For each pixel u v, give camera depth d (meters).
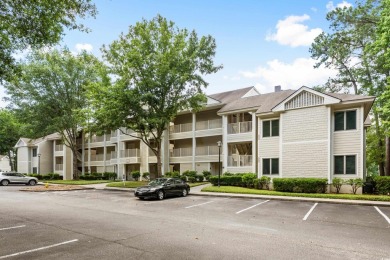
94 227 9.89
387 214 12.31
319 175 21.05
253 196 18.42
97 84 26.47
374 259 6.45
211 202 16.66
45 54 36.62
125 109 26.11
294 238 8.30
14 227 9.95
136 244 7.66
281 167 22.95
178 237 8.43
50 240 8.12
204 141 35.44
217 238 8.31
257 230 9.38
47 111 38.50
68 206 15.60
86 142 49.84
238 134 29.45
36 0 10.28
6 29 10.93
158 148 28.62
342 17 30.66
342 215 12.13
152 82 25.95
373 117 33.97
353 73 32.91
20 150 57.44
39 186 31.12
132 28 27.14
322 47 33.31
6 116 57.22
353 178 19.83
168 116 27.86
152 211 13.62
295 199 16.98
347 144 20.31
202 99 27.92
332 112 21.02
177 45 27.11
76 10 11.14
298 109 22.45
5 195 21.97
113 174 42.44
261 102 28.22
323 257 6.57
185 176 30.83
